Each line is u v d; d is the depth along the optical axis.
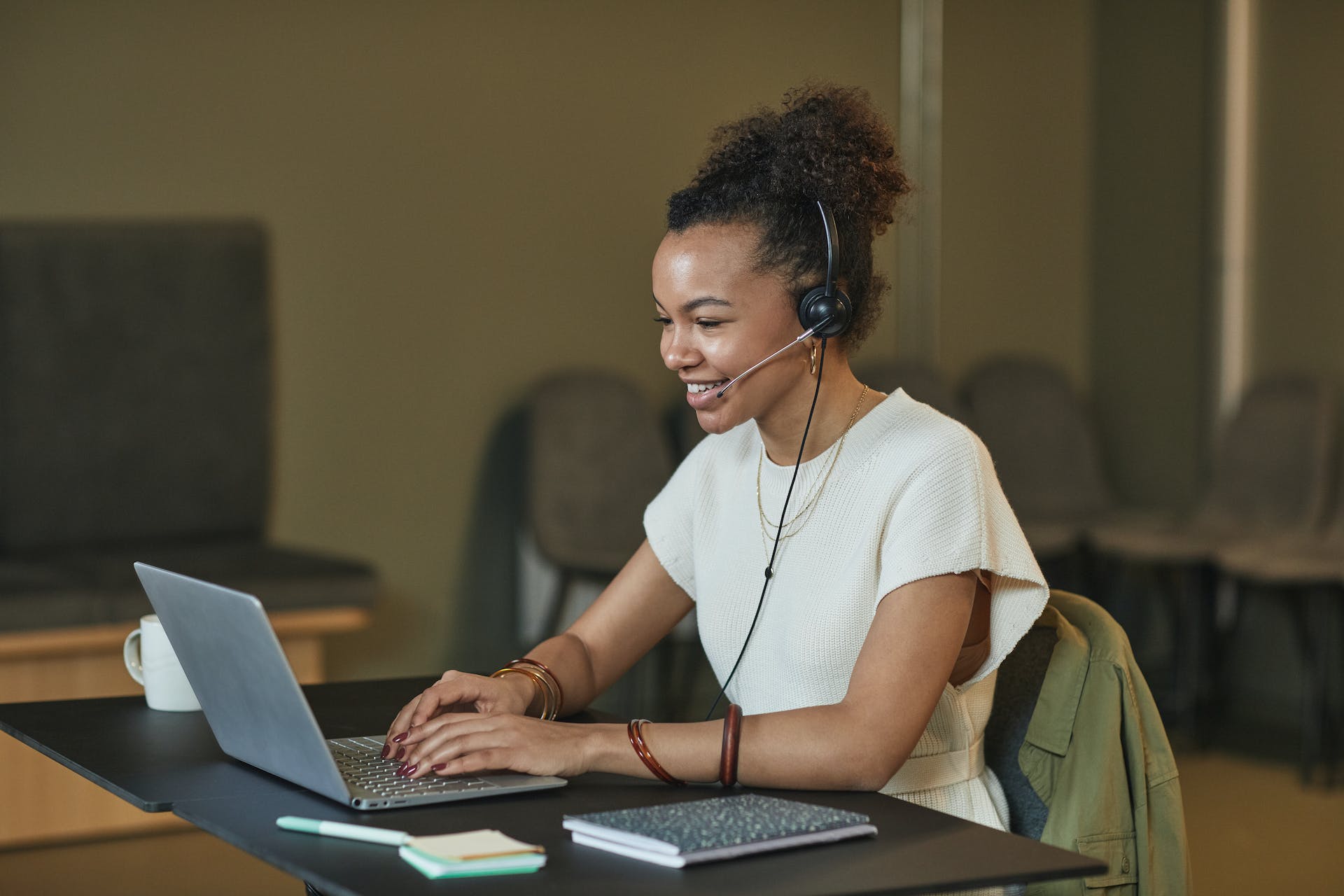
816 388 1.55
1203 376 4.46
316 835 1.20
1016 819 1.64
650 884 1.08
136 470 3.61
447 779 1.36
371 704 1.74
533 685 1.63
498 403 4.02
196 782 1.37
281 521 3.78
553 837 1.20
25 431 3.50
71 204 3.52
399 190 3.88
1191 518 4.45
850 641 1.53
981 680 1.56
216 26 3.65
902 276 4.48
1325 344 4.26
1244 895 3.20
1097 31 4.59
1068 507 4.57
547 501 4.07
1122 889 1.56
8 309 3.47
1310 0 4.23
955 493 1.48
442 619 3.96
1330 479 4.26
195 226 3.65
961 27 4.50
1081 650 1.60
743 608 1.63
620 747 1.38
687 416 4.24
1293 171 4.29
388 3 3.83
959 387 4.55
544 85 4.03
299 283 3.77
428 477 3.94
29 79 3.46
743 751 1.36
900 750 1.38
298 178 3.76
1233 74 4.38
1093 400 4.60
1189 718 4.41
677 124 4.20
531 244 4.04
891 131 1.56
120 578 3.60
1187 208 4.47
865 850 1.18
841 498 1.55
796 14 4.34
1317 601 4.24
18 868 3.34
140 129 3.58
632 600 1.76
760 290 1.46
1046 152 4.58
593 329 4.12
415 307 3.91
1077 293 4.62
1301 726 4.25
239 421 3.72
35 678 3.52
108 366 3.58
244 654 1.28
